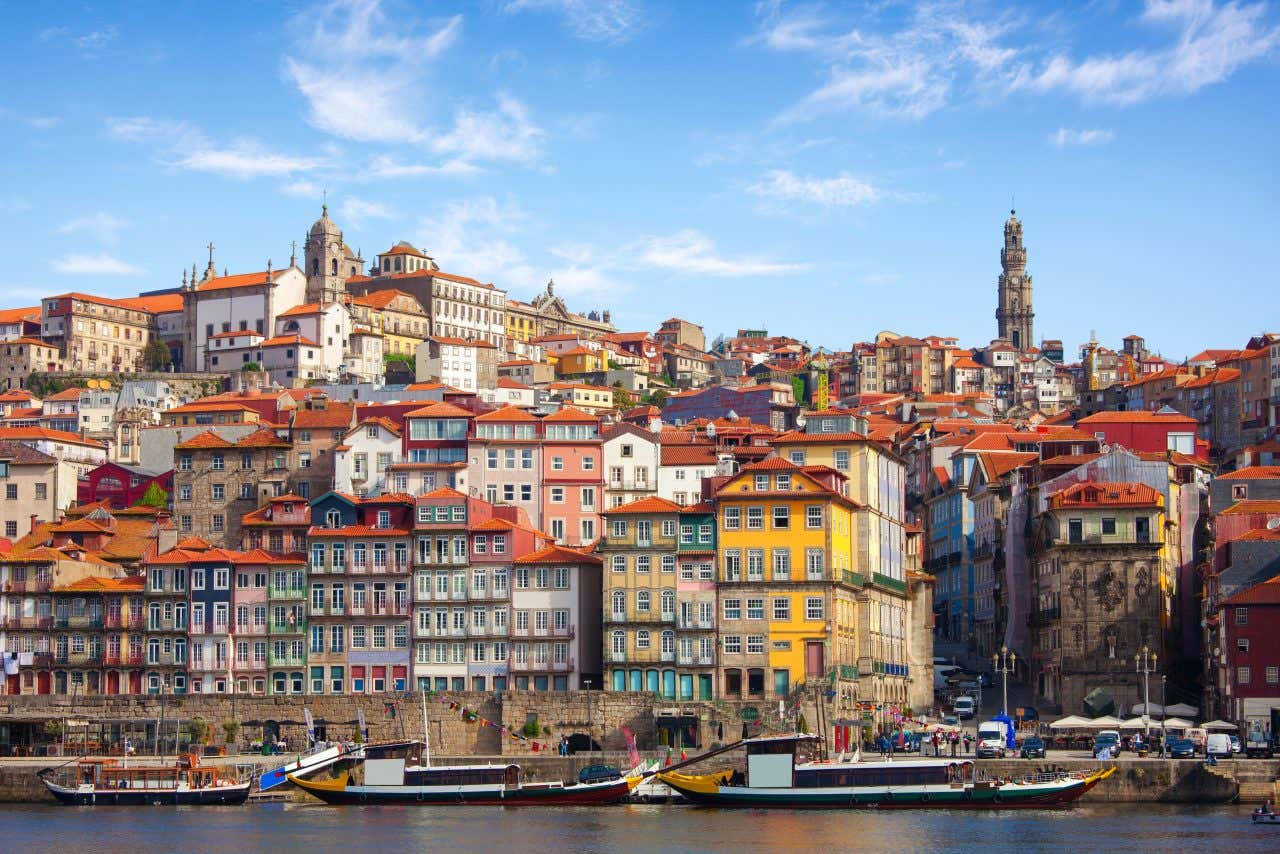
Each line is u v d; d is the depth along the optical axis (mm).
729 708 195750
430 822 171750
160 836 164000
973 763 178375
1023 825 163750
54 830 168750
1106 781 178000
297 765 187875
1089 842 153250
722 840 157375
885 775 176125
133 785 189000
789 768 177875
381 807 184500
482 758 192250
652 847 154000
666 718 196500
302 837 162625
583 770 185875
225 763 197000
